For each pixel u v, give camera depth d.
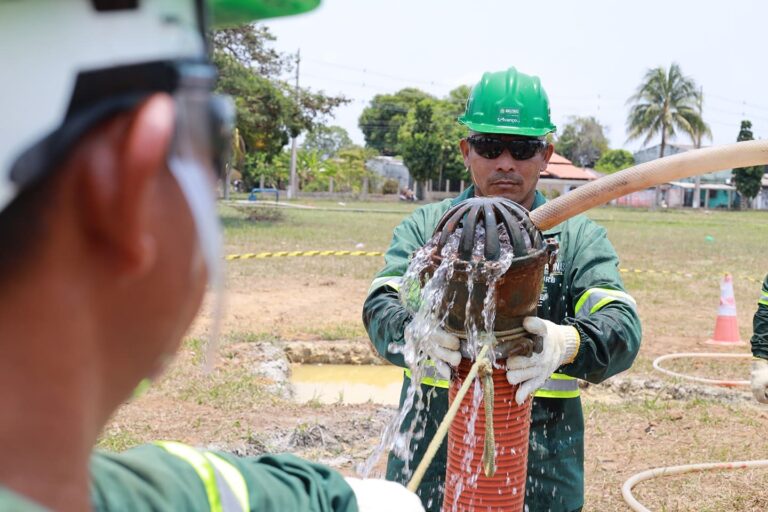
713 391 7.75
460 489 2.43
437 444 1.90
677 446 6.27
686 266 18.48
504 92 3.48
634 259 20.12
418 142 61.84
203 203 0.71
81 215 0.61
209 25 0.77
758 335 4.48
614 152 80.19
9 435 0.61
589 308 3.07
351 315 10.97
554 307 3.22
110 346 0.67
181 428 6.23
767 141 2.46
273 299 11.91
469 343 2.33
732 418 6.93
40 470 0.63
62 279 0.61
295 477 1.13
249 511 1.04
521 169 3.51
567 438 3.22
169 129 0.62
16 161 0.58
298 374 8.85
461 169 62.31
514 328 2.36
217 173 0.76
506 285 2.29
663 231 33.09
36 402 0.62
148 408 6.64
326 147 101.69
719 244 25.72
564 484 3.20
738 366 8.89
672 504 5.26
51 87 0.60
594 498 5.33
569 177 65.56
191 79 0.69
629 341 2.89
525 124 3.46
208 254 0.72
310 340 9.45
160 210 0.67
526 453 2.48
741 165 2.51
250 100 25.94
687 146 75.25
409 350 2.54
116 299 0.65
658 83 67.19
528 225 2.35
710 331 10.67
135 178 0.60
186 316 0.73
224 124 0.74
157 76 0.64
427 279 2.41
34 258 0.60
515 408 2.40
